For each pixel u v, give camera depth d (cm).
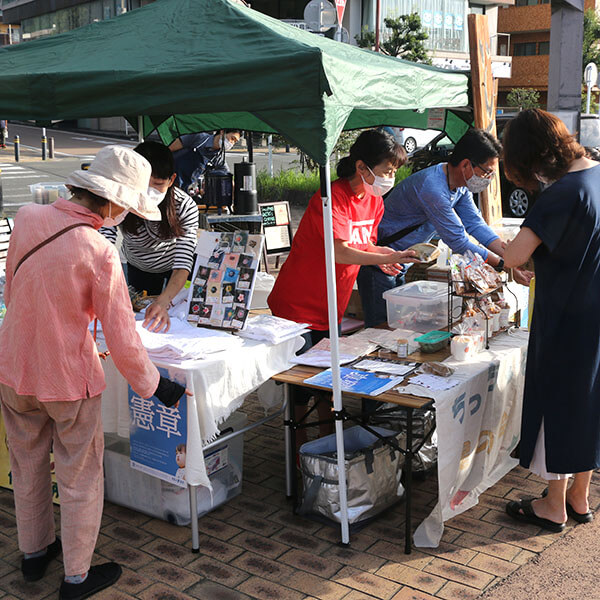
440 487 314
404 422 374
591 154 399
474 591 291
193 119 551
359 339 384
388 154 337
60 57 349
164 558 318
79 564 285
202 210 739
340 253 352
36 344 264
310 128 280
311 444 354
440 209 390
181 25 339
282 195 1464
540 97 3938
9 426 288
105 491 367
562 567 308
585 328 307
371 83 313
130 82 305
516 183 318
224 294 351
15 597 294
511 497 371
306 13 926
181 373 305
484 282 360
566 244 301
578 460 316
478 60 459
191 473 311
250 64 282
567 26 670
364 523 339
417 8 2908
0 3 4219
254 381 332
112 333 265
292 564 312
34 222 266
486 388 343
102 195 263
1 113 339
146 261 404
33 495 294
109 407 338
